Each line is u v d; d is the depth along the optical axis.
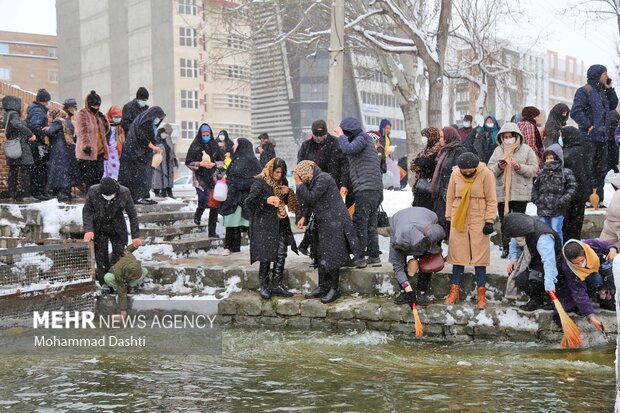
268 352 6.25
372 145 7.91
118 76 70.00
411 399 4.73
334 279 7.40
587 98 9.17
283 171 7.51
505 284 7.07
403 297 7.05
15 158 9.85
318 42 20.53
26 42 86.06
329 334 7.03
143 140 9.96
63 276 7.69
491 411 4.43
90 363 5.86
